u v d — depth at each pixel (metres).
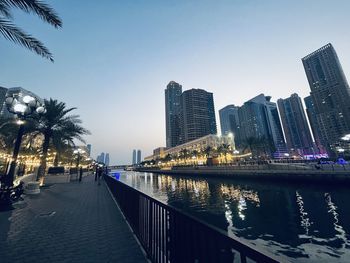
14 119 21.23
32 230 6.10
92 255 4.28
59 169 29.70
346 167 32.38
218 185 48.41
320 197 26.53
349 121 172.00
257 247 1.44
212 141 133.38
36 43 7.88
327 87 189.50
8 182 10.09
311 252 11.63
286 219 18.39
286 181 38.34
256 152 114.75
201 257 2.16
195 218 2.43
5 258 4.20
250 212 21.56
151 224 4.18
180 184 57.47
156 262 3.69
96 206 9.86
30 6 7.05
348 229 14.84
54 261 4.05
